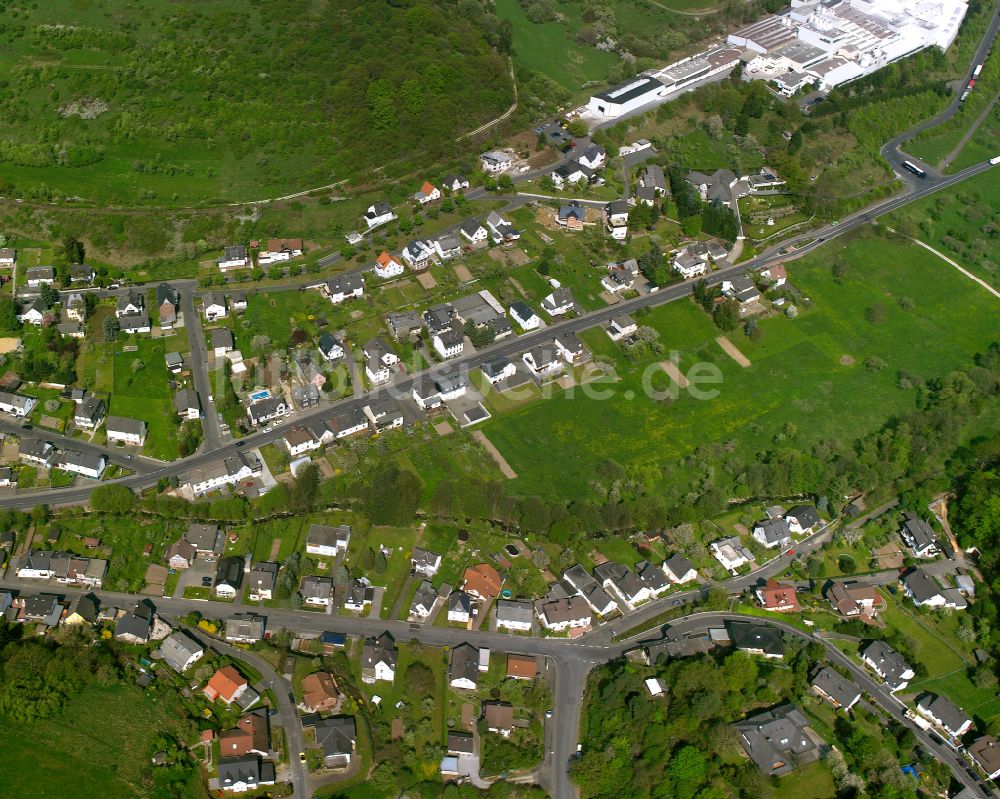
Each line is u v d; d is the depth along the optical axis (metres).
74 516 165.88
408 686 145.25
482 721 141.12
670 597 163.38
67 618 149.88
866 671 153.62
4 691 136.50
